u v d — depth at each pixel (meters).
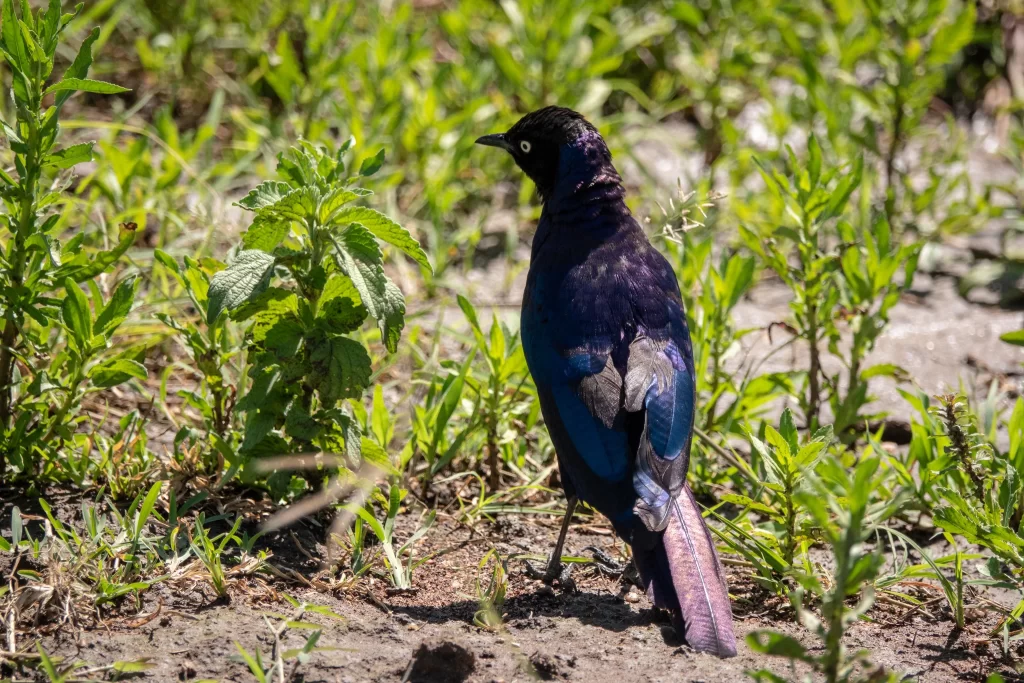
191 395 9.73
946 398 8.96
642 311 9.04
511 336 11.05
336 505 9.09
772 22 17.86
